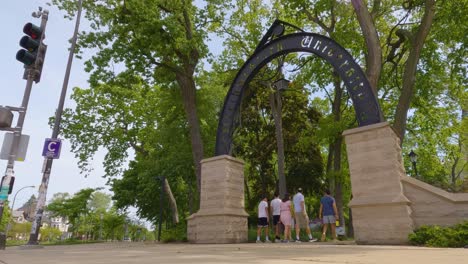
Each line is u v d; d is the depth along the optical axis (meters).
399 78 21.72
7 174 7.80
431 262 2.63
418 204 8.18
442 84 21.80
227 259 3.29
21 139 8.05
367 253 4.18
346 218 36.81
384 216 8.34
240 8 23.95
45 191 11.42
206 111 23.89
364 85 10.06
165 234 15.87
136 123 32.28
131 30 17.12
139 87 31.64
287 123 28.80
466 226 6.89
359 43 20.64
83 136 30.86
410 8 18.30
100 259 3.67
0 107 7.51
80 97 31.50
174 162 25.30
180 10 18.20
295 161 29.53
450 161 33.50
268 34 14.34
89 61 17.41
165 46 17.23
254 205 32.38
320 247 6.31
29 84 8.39
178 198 36.25
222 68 25.42
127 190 36.44
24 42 8.26
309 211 40.34
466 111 27.86
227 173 13.12
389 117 24.05
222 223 12.36
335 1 18.91
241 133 29.02
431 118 21.83
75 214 54.19
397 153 8.84
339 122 19.84
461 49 17.45
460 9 15.89
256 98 28.31
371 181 8.86
